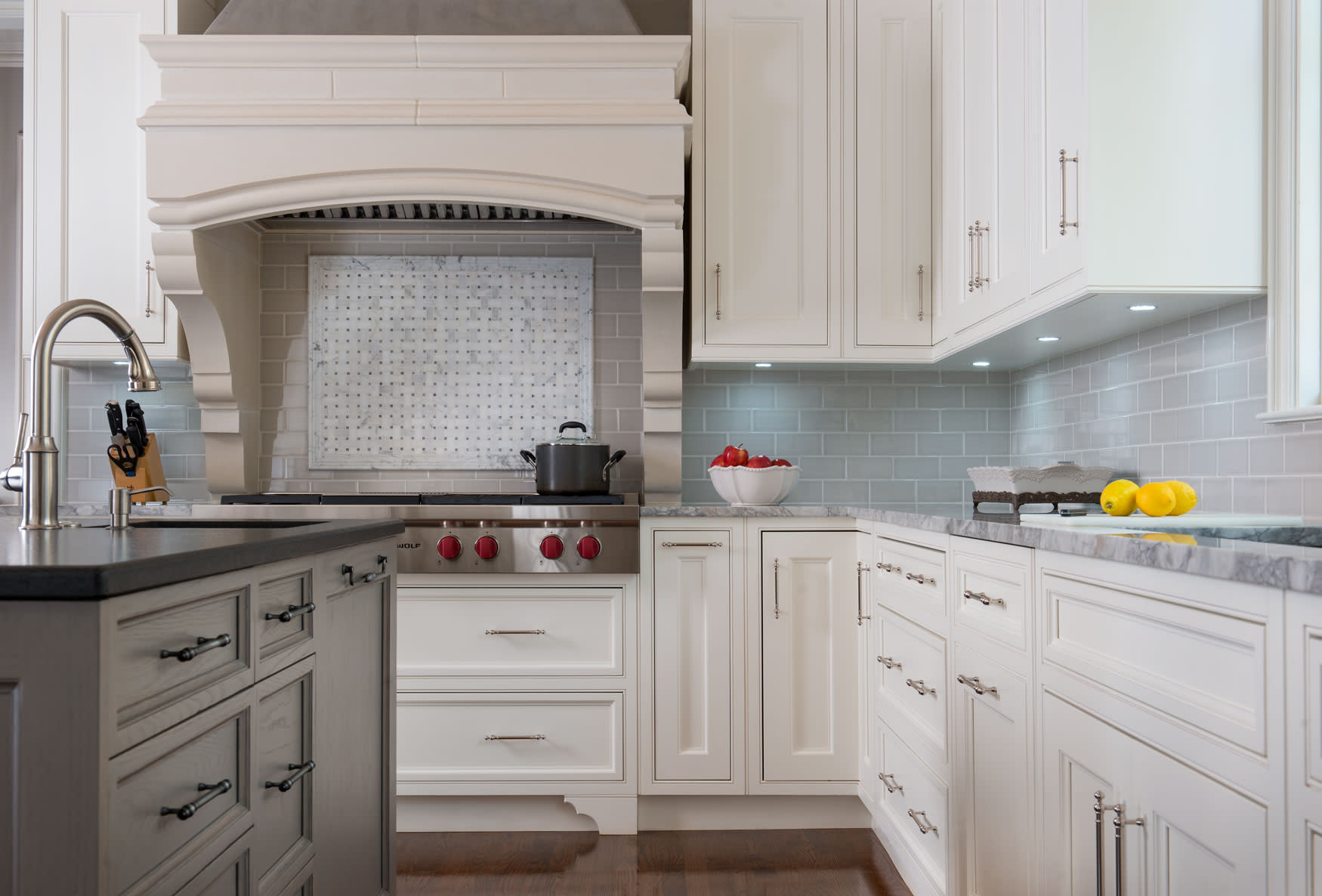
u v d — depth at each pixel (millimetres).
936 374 3180
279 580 1278
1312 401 1778
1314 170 1781
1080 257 1839
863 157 2842
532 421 3164
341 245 3166
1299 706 839
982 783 1660
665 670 2562
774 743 2568
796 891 2195
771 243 2822
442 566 2527
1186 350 2133
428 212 3049
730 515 2572
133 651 903
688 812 2611
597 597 2568
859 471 3148
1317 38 1773
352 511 2541
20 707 842
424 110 2615
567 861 2373
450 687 2551
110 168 2875
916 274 2852
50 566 840
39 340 1450
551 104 2645
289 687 1322
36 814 836
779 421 3146
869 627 2465
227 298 2881
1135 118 1818
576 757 2559
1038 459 2951
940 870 1888
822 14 2844
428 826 2598
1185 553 1014
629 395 3176
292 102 2631
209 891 1070
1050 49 1977
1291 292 1788
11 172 3383
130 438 2996
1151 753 1102
